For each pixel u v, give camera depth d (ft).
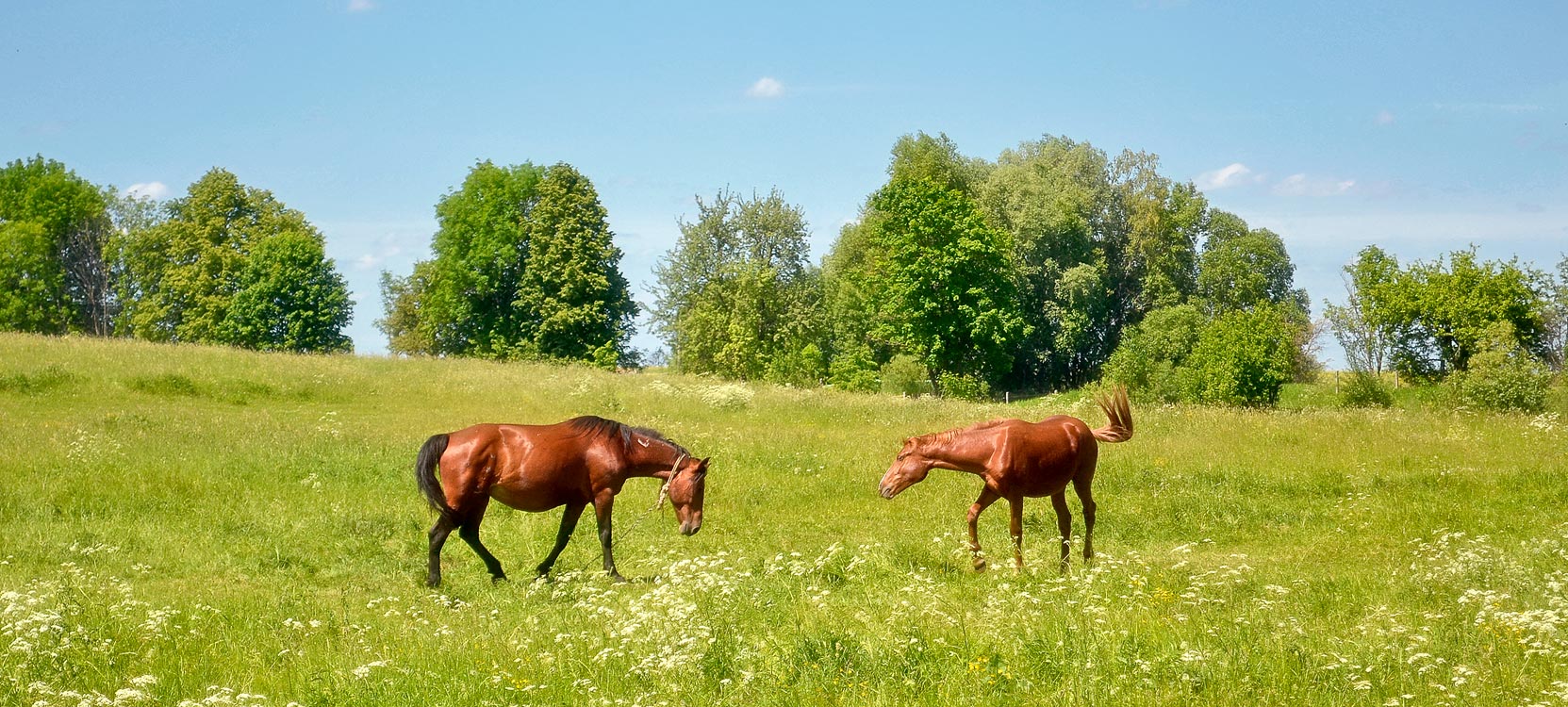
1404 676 23.50
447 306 196.65
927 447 42.16
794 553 37.19
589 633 28.53
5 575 38.32
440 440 39.75
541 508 40.60
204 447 63.62
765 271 189.16
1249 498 57.16
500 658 26.32
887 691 23.13
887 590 35.14
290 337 201.36
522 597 36.17
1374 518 51.42
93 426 70.13
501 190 193.47
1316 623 29.89
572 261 182.29
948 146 245.45
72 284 257.75
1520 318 212.64
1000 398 254.47
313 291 203.41
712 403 102.68
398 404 95.25
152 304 220.02
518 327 189.26
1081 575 36.29
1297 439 78.18
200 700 23.47
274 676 25.91
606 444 40.98
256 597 36.19
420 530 47.83
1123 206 276.41
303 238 208.33
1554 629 25.64
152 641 28.71
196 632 29.76
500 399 100.07
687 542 47.34
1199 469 63.77
